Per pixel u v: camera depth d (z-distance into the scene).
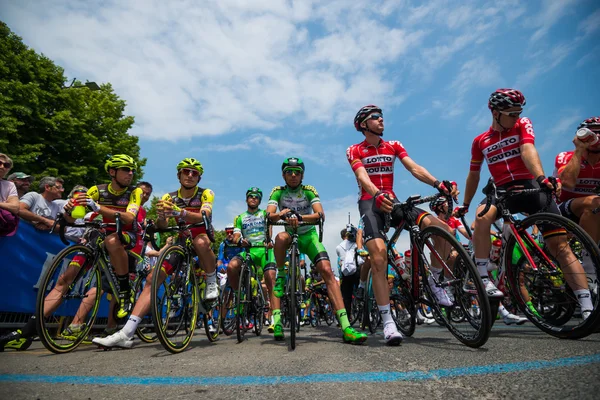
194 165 3.40
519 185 2.75
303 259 4.49
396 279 3.20
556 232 2.44
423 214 2.84
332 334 3.98
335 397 1.20
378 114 3.03
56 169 12.83
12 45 13.05
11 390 1.42
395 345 2.45
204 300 3.46
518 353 1.77
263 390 1.33
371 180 3.02
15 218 3.45
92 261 3.12
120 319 3.42
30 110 12.35
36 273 3.67
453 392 1.17
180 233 3.24
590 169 3.10
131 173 3.32
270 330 4.88
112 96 17.70
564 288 2.44
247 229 5.41
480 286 2.07
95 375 1.72
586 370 1.29
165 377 1.62
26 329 2.86
